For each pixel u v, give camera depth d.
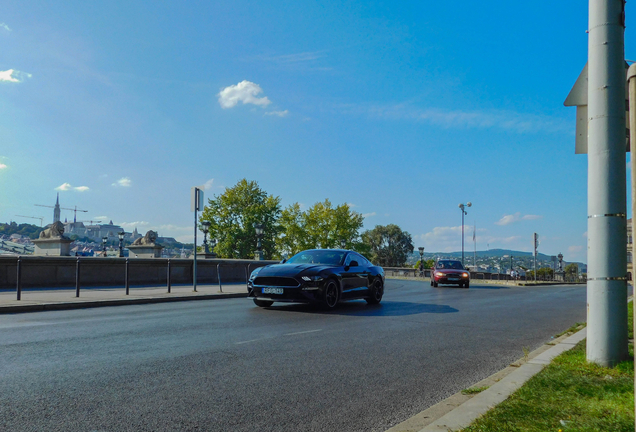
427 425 3.41
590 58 5.21
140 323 9.05
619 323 5.01
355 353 6.37
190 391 4.41
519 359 6.02
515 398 3.96
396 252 125.12
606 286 5.04
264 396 4.32
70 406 3.91
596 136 5.09
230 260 25.19
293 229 67.25
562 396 4.00
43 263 17.59
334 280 11.95
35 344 6.68
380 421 3.75
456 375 5.27
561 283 45.44
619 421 3.30
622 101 5.08
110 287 18.72
